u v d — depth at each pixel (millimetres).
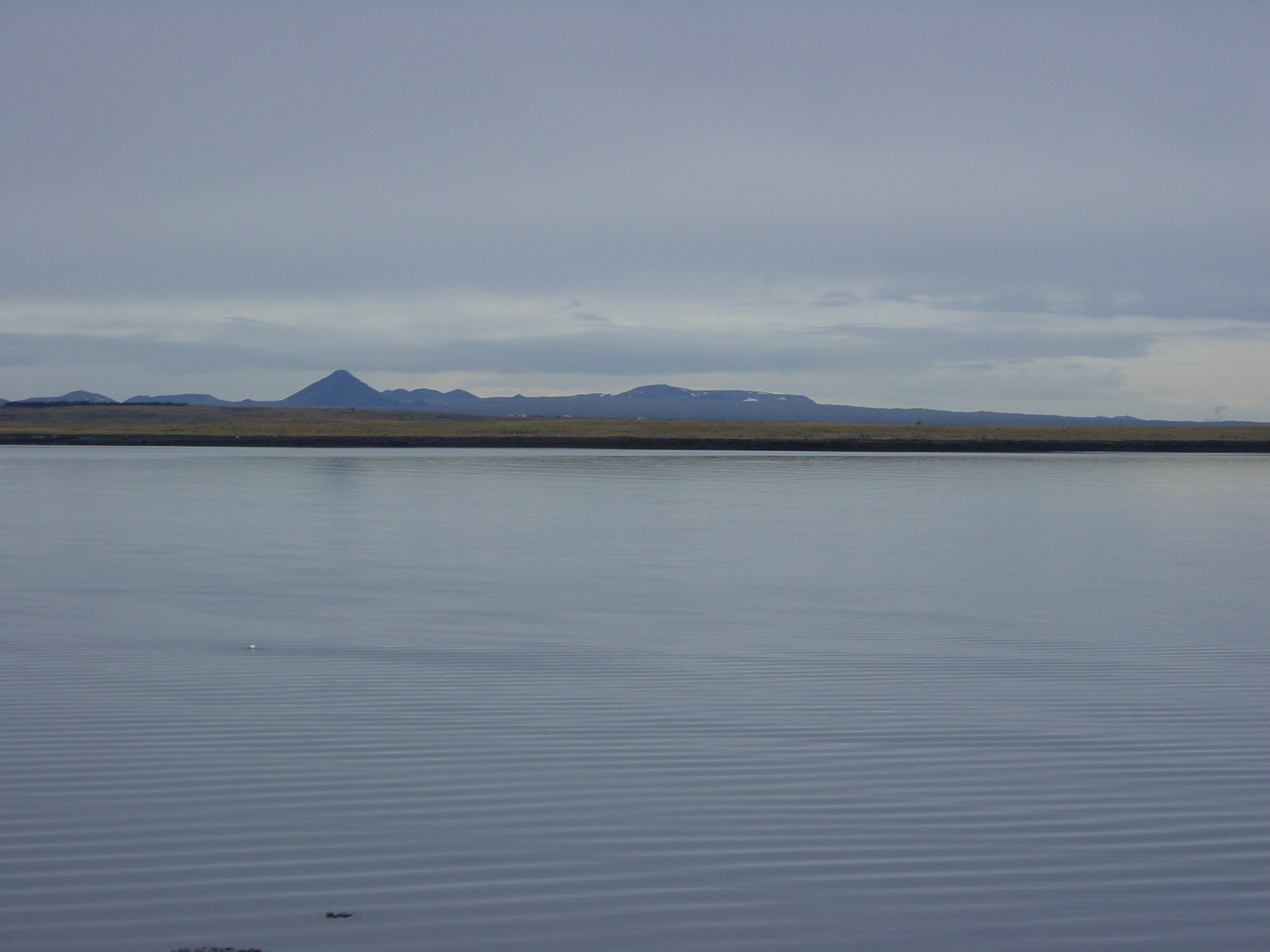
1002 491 55469
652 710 13047
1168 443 126438
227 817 9406
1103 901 8023
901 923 7656
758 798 9992
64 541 31891
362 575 25312
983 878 8367
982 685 14414
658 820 9438
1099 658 16375
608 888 8133
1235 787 10383
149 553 29078
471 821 9383
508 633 18141
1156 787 10375
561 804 9789
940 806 9828
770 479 64312
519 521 38781
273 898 7930
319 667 15422
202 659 15891
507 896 8000
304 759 11016
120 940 7324
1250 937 7504
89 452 100250
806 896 8047
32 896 7934
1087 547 31953
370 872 8359
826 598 22188
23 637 17562
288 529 35531
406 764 10859
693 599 22016
